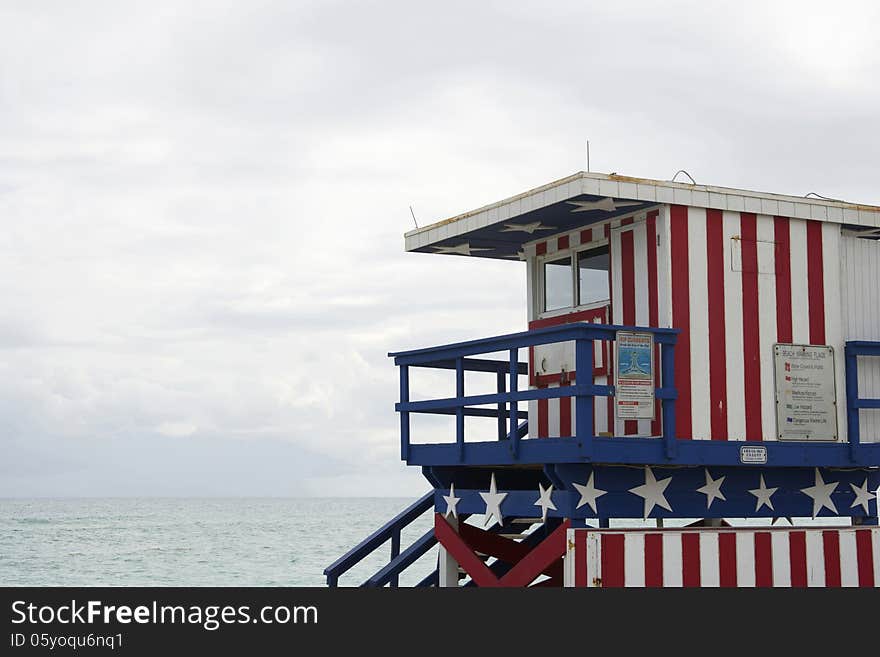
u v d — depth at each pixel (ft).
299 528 221.25
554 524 38.60
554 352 37.81
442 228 38.75
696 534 31.71
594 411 35.73
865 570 34.40
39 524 232.73
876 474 36.40
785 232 35.04
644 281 33.76
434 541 40.06
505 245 40.22
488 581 34.30
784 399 34.14
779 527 33.09
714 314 33.35
